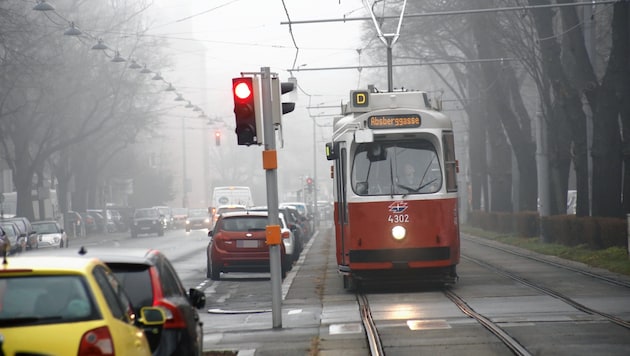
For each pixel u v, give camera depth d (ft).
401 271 153.28
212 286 184.55
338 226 158.92
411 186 151.23
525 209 324.60
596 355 87.92
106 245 362.33
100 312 51.29
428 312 125.29
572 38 233.35
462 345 96.48
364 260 150.41
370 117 153.17
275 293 117.29
